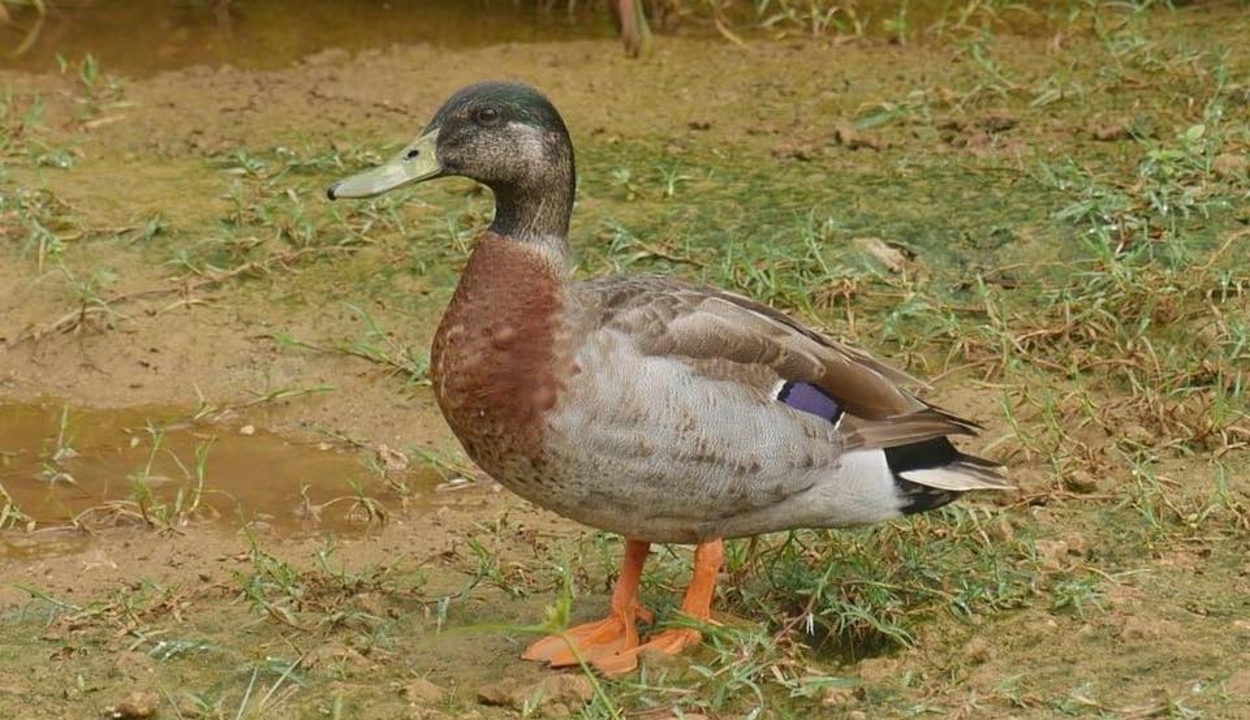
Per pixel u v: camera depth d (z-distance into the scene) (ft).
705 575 26.08
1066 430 32.76
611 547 29.58
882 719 24.16
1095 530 29.35
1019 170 41.83
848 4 53.52
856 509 26.14
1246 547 28.50
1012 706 24.27
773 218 40.34
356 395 35.27
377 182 26.61
